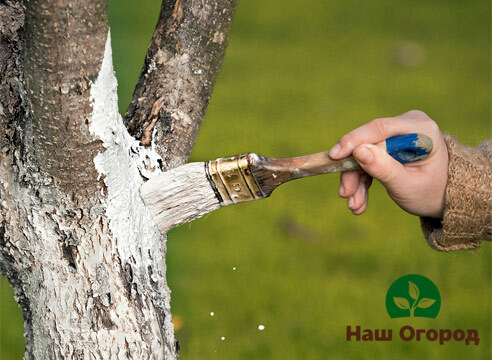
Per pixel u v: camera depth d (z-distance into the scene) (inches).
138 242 58.8
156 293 60.2
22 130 55.5
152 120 60.8
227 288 154.2
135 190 58.8
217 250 169.3
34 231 57.4
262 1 414.9
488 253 168.1
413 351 137.8
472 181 61.7
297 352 135.3
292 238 176.7
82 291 57.3
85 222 56.7
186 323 139.2
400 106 271.0
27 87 51.5
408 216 190.9
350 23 384.8
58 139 53.0
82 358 57.3
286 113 255.1
